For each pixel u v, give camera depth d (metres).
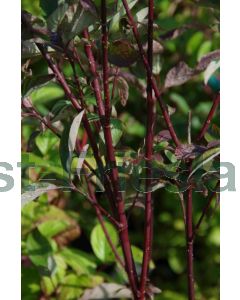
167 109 1.23
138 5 1.53
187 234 1.22
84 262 1.54
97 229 1.54
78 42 1.16
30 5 1.86
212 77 1.58
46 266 1.43
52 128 1.22
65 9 1.11
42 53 1.14
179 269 2.02
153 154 1.19
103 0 1.11
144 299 1.21
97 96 1.17
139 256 1.41
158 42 1.29
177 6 1.93
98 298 1.43
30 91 1.16
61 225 1.56
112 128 1.21
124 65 1.19
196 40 1.90
